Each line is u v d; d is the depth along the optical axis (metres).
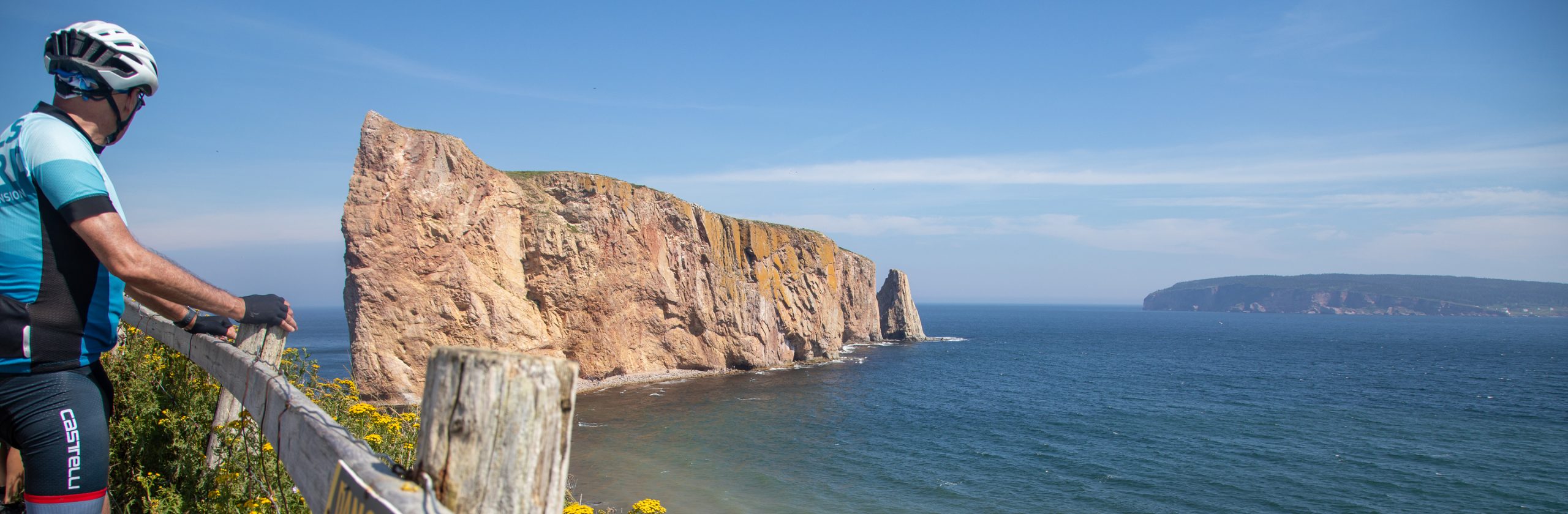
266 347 3.78
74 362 2.46
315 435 2.06
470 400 1.34
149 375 4.99
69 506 2.46
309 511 3.91
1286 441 39.53
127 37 2.53
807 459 32.88
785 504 26.23
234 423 4.00
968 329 179.50
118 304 2.63
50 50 2.44
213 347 3.90
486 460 1.34
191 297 2.49
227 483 3.93
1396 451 37.09
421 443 1.43
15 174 2.27
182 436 4.59
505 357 1.34
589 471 29.08
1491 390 63.47
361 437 5.36
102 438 2.56
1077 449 36.75
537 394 1.35
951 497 27.78
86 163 2.29
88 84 2.44
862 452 34.72
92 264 2.44
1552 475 32.16
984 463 33.47
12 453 2.95
